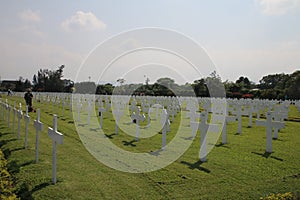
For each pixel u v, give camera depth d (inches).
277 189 224.8
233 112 661.3
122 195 215.9
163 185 236.1
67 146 378.9
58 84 2058.3
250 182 242.7
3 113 665.6
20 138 430.3
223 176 258.2
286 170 276.1
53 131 236.7
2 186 228.7
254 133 501.4
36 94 1389.0
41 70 2220.7
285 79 1977.1
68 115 774.5
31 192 223.0
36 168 277.3
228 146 386.3
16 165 291.7
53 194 217.2
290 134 493.7
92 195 215.6
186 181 245.4
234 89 1734.7
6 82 3031.5
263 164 296.7
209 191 223.5
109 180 246.8
